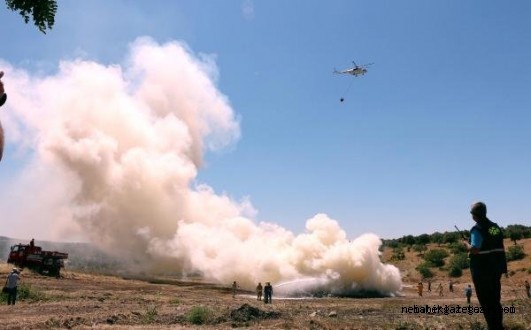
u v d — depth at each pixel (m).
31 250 39.28
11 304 18.86
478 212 4.60
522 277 66.00
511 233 95.19
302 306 24.11
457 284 69.50
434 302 30.78
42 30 2.44
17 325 10.92
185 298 29.34
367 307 23.08
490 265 4.49
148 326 10.41
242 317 12.72
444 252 88.50
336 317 15.34
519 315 9.57
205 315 12.33
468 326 9.41
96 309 16.81
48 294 23.78
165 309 16.47
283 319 13.09
